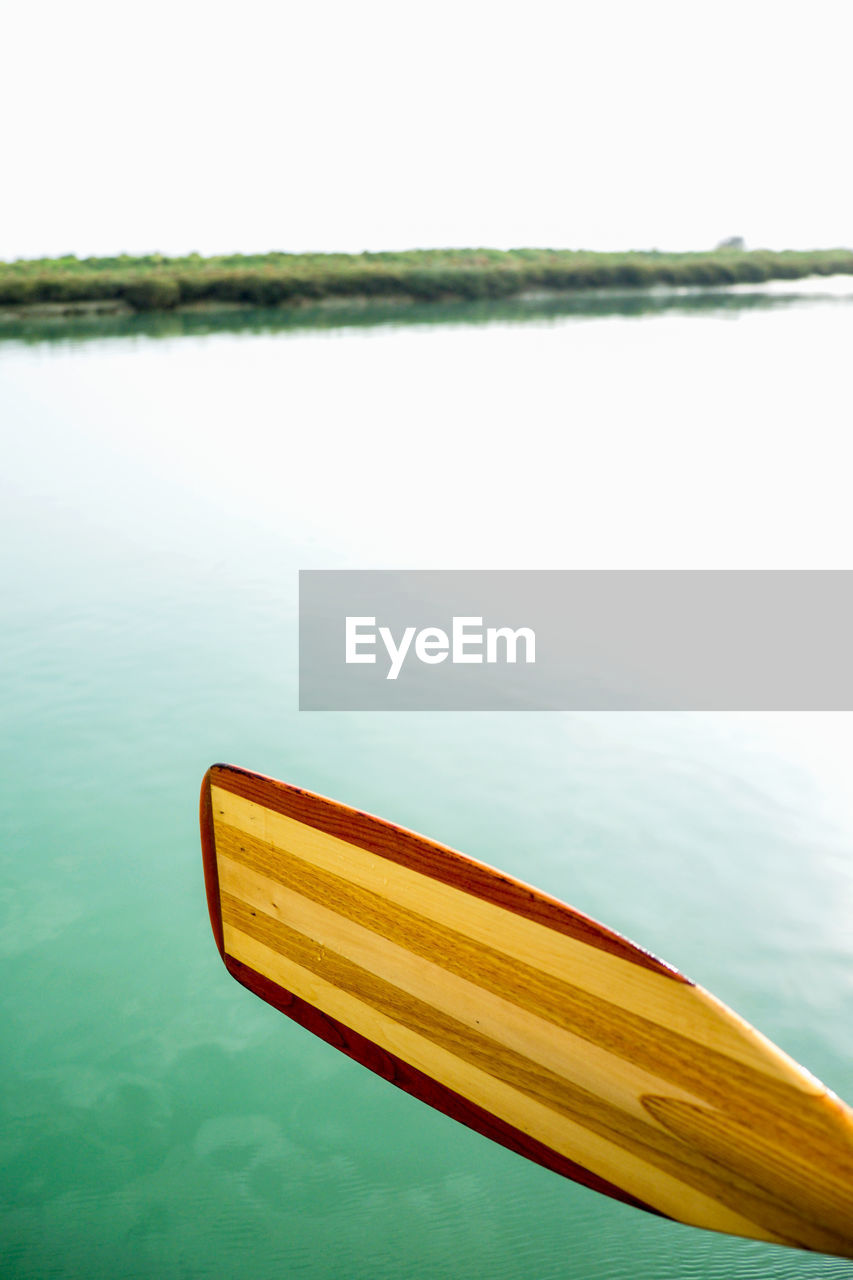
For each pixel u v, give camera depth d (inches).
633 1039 54.6
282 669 167.3
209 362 700.7
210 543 250.7
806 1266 64.7
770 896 103.6
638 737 141.1
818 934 97.0
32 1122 76.7
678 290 1721.2
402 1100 80.5
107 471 346.9
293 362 702.5
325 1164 73.2
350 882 67.4
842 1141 47.4
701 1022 51.2
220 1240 66.0
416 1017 66.5
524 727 144.5
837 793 125.0
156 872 111.0
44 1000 90.7
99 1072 82.2
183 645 179.0
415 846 62.4
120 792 127.3
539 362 689.0
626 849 112.5
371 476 334.3
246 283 1334.9
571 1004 57.1
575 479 327.6
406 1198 70.2
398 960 66.3
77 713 150.6
